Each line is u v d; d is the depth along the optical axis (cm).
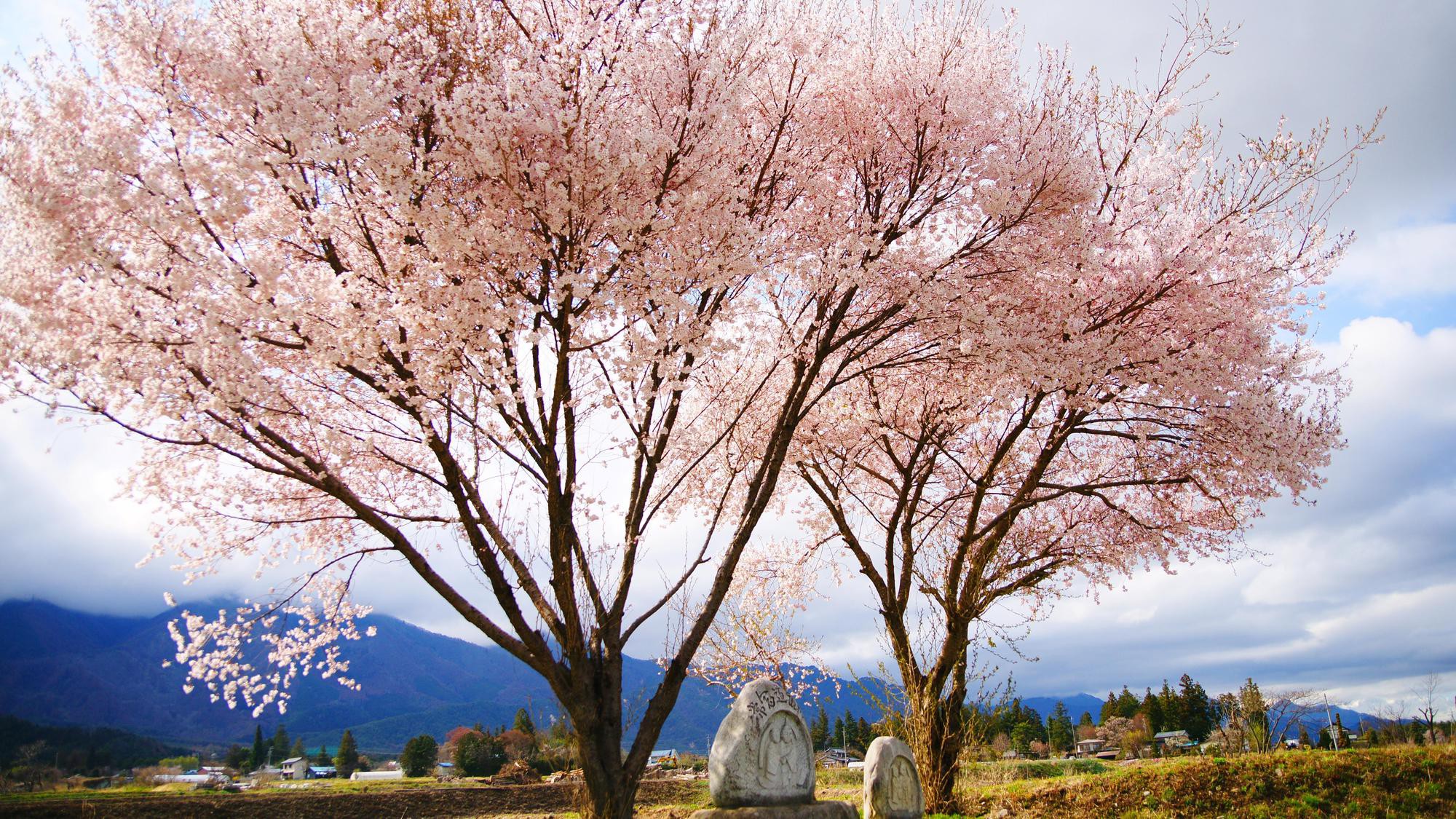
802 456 1309
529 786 2306
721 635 1396
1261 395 1034
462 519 785
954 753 1155
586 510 868
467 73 786
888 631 1258
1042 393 1075
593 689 798
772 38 963
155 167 632
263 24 752
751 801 722
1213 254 1059
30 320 636
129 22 680
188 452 845
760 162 1020
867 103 1021
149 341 654
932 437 1283
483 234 742
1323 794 989
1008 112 1042
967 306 964
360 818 2047
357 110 663
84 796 2183
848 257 926
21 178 641
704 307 948
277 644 873
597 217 787
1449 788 952
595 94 752
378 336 725
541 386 845
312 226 750
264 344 767
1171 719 4112
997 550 1281
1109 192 1131
